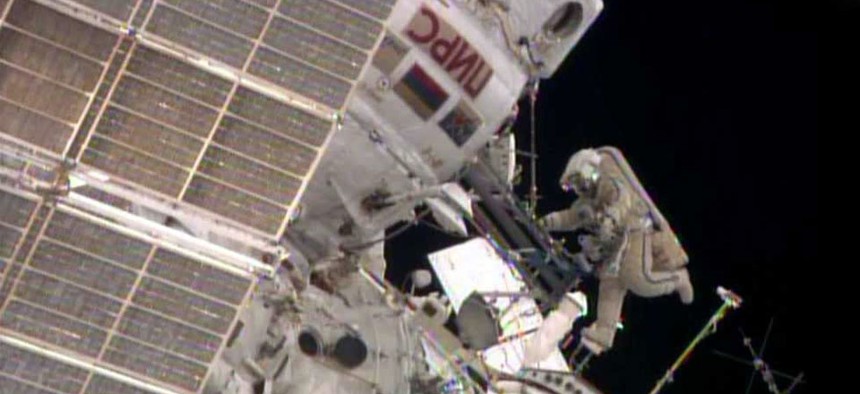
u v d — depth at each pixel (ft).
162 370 91.91
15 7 94.63
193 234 95.86
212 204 94.27
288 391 108.37
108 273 92.38
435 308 121.90
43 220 92.02
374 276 120.06
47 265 91.76
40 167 93.04
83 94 94.48
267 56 96.53
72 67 94.79
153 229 93.45
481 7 115.14
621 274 126.62
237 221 94.27
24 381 90.38
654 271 128.16
